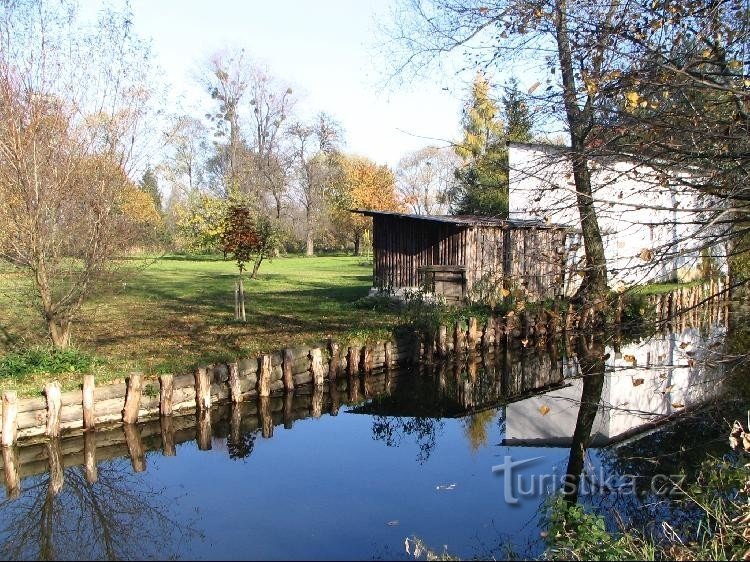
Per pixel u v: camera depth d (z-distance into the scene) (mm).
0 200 10594
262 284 29422
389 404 11836
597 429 9734
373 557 5750
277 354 12008
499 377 14047
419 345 14797
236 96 52562
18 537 6426
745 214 5496
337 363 12898
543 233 16625
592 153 5773
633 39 5445
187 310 20078
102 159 11578
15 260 11000
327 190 60438
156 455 8828
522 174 7480
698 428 9156
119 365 11516
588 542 5438
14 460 8688
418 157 61969
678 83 5293
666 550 5496
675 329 15164
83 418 9469
